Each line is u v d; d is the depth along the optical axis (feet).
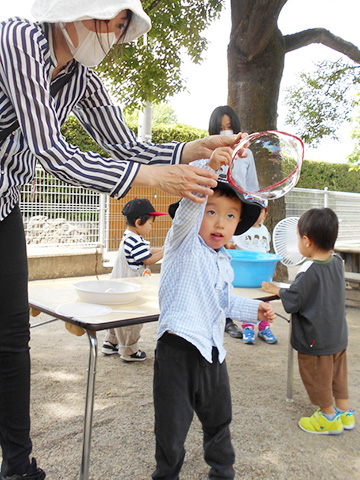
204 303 4.93
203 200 4.41
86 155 4.09
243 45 18.63
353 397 8.36
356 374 9.58
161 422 4.84
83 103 5.59
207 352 4.78
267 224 19.25
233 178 4.69
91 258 21.56
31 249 20.42
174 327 4.66
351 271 18.78
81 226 21.94
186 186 4.24
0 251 4.73
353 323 14.53
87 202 22.09
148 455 6.15
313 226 7.17
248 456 6.19
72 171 3.98
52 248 21.02
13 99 3.84
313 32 21.07
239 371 9.58
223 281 5.20
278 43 19.22
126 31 4.19
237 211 5.23
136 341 9.95
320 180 46.88
